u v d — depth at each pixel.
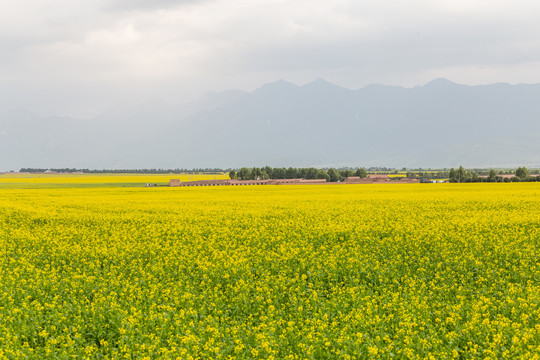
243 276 16.69
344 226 28.00
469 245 21.41
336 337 10.62
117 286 15.48
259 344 10.55
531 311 12.12
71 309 12.89
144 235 26.89
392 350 10.04
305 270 17.88
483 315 11.86
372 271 17.22
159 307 13.21
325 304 13.10
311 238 24.81
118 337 11.47
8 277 16.14
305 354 9.84
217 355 9.83
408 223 28.83
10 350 9.98
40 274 17.00
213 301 13.79
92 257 21.00
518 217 30.89
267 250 21.88
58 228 30.19
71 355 10.04
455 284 15.11
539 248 21.56
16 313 12.42
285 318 12.43
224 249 22.45
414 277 16.33
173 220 34.00
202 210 40.84
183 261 19.27
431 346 10.16
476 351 9.99
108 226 31.81
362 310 12.29
